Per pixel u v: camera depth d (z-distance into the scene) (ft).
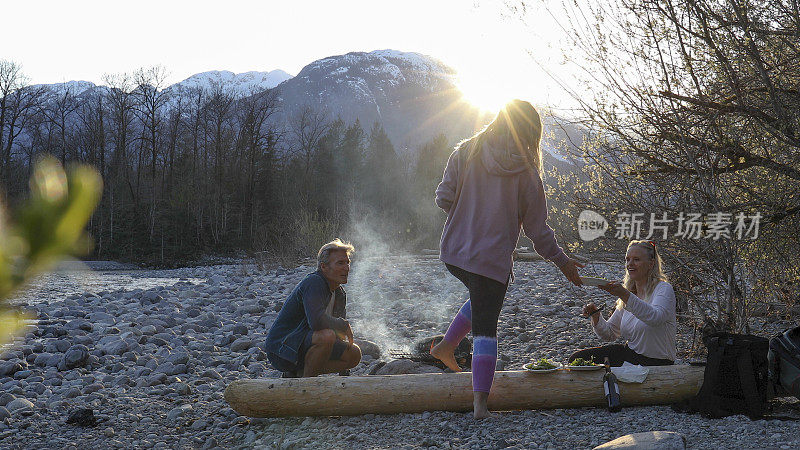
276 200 224.94
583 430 12.55
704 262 18.62
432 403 13.96
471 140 13.75
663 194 17.93
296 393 13.84
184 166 229.25
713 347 13.35
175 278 89.51
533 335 25.35
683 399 13.87
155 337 27.12
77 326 29.71
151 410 16.81
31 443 13.99
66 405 17.12
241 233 205.46
